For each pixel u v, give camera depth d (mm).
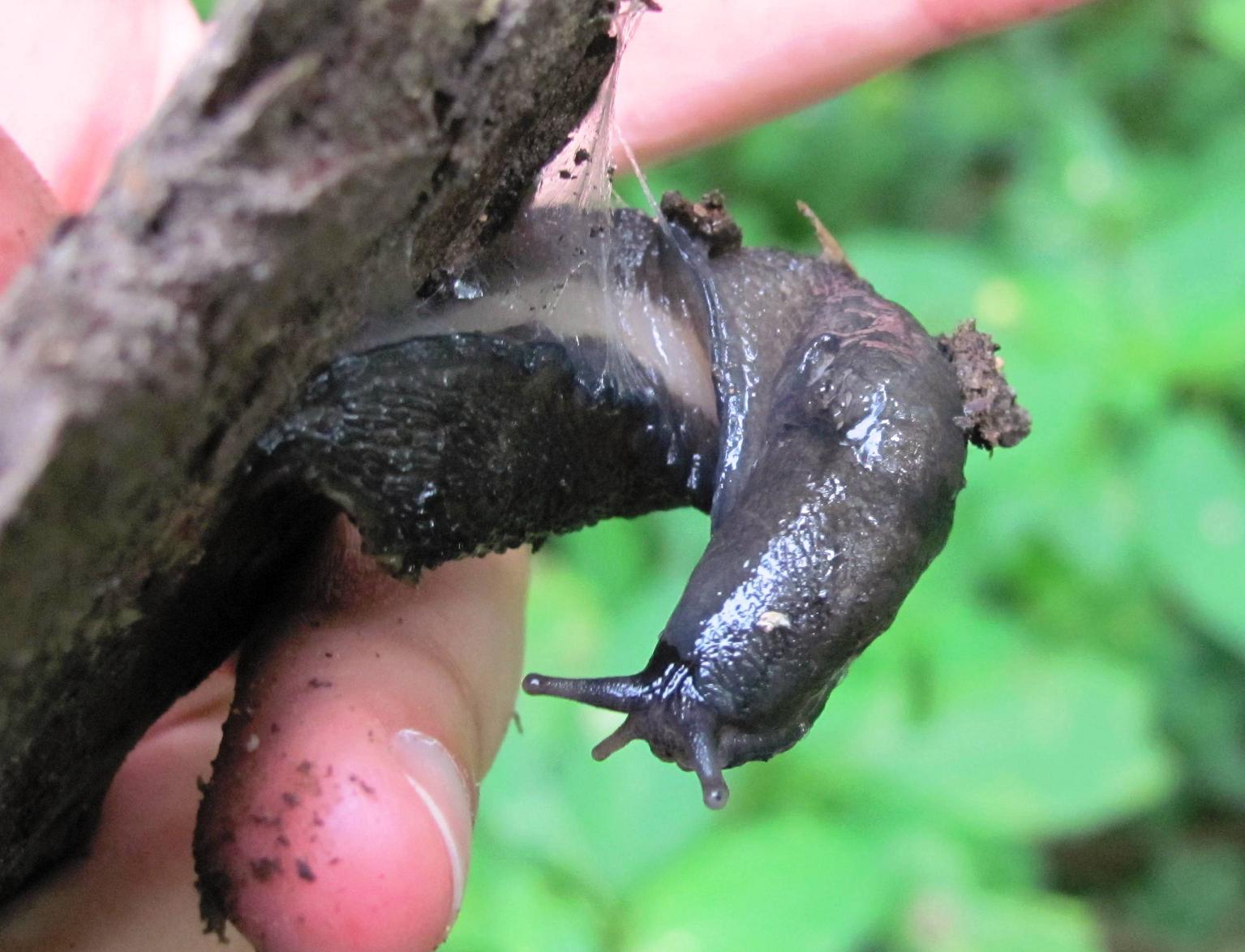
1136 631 212
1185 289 196
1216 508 188
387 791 109
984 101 315
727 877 160
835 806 173
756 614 114
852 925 157
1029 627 206
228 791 109
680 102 174
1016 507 192
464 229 101
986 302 202
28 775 98
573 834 163
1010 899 171
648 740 117
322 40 79
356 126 81
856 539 115
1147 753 172
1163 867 252
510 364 106
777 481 119
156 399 76
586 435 115
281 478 96
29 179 98
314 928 106
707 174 301
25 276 75
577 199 118
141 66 161
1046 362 194
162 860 128
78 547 79
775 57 172
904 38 169
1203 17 279
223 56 77
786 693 114
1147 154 299
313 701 113
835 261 135
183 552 92
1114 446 196
